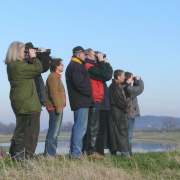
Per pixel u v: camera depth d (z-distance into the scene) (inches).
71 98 319.3
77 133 315.3
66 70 322.7
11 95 285.1
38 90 309.0
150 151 477.1
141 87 407.8
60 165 279.4
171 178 293.0
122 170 284.8
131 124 410.0
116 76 381.7
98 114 336.8
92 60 344.8
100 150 347.6
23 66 280.2
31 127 292.4
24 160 275.4
